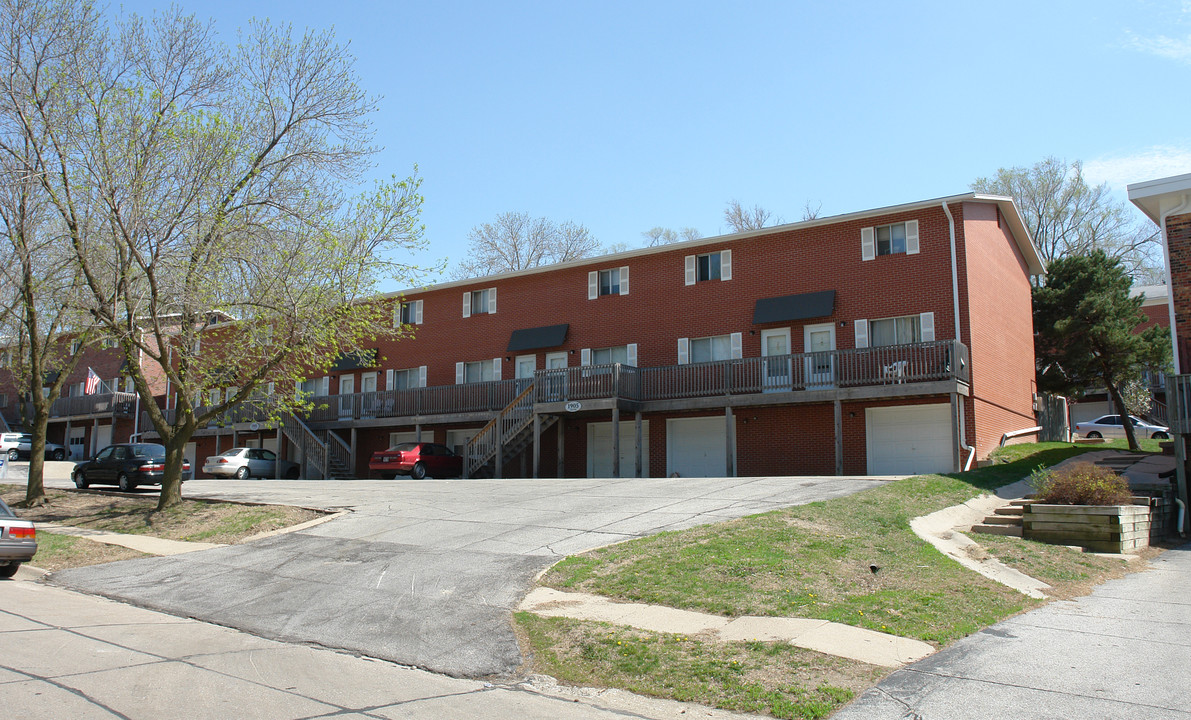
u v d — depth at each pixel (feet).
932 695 19.90
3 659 23.04
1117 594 32.68
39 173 51.65
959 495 52.37
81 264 53.83
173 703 19.52
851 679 21.03
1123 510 42.39
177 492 60.23
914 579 31.99
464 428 105.70
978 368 75.82
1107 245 154.30
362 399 111.86
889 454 77.00
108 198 51.44
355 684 22.08
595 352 96.07
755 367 81.66
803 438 80.89
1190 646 24.34
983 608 28.66
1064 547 41.91
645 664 22.84
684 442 88.63
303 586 34.73
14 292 65.26
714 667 22.17
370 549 40.96
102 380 153.07
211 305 55.57
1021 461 69.36
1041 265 101.35
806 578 30.73
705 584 30.07
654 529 40.57
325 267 56.29
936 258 76.64
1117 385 111.24
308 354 62.90
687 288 90.27
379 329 62.49
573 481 67.67
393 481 81.35
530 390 91.09
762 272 85.66
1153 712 18.62
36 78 53.42
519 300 103.24
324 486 77.15
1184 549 45.91
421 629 27.58
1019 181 158.30
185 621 30.66
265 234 56.03
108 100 52.31
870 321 79.10
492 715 19.66
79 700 19.34
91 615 31.17
